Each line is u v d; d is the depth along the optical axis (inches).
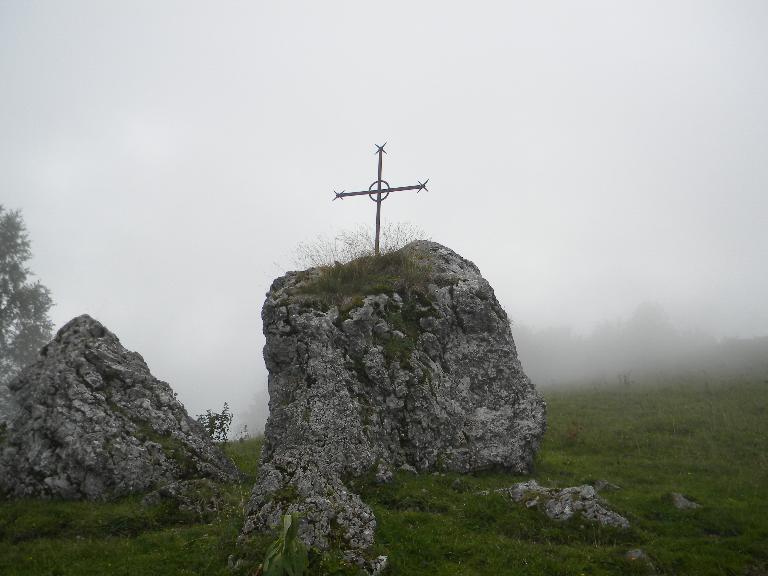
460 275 555.2
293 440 396.8
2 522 382.0
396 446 440.1
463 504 383.6
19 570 319.0
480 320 522.0
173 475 461.1
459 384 491.8
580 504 367.9
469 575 301.3
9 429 469.7
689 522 376.5
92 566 322.3
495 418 483.8
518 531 355.6
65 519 387.5
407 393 455.8
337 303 483.8
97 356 506.3
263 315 485.1
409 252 583.2
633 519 371.9
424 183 591.2
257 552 303.3
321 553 300.7
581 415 796.6
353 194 614.5
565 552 326.6
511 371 511.8
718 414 724.0
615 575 304.8
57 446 446.0
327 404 416.8
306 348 447.5
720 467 522.3
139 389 504.4
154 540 356.5
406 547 327.0
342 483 376.8
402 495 389.1
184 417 514.6
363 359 459.8
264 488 357.1
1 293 1681.8
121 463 443.5
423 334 499.5
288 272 538.0
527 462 478.0
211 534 363.9
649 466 535.2
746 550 335.0
